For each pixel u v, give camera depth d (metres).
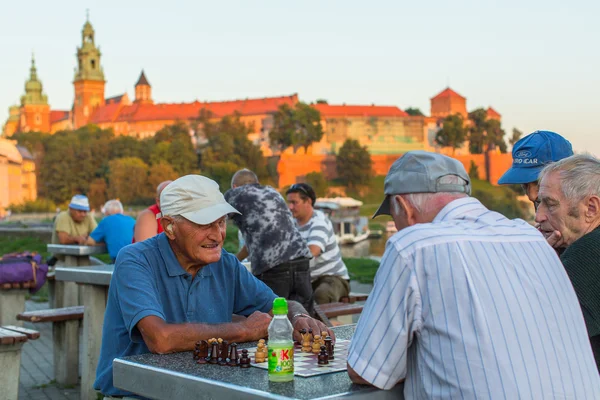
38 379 7.55
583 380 2.28
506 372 2.18
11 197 125.94
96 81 187.12
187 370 2.63
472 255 2.31
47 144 138.38
